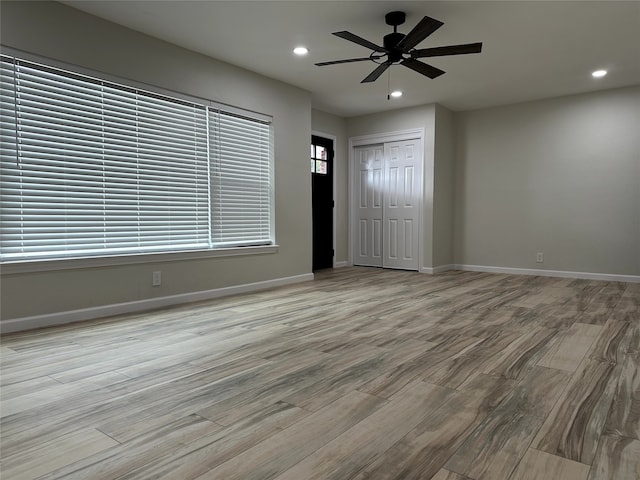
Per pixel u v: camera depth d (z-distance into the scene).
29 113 3.08
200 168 4.24
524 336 2.88
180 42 3.90
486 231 6.35
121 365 2.35
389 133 6.53
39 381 2.12
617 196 5.35
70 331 3.03
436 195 6.16
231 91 4.47
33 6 3.04
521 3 3.17
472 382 2.10
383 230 6.74
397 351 2.58
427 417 1.73
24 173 3.07
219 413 1.78
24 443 1.54
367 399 1.91
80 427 1.66
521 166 6.01
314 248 6.59
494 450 1.48
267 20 3.46
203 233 4.29
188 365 2.35
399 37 3.31
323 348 2.65
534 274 5.96
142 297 3.74
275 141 4.98
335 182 6.89
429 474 1.34
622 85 5.20
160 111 3.88
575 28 3.60
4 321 2.96
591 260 5.55
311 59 4.33
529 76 4.85
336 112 6.64
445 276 5.86
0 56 2.92
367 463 1.41
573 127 5.61
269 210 5.00
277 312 3.64
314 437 1.57
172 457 1.44
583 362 2.37
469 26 3.55
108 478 1.33
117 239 3.61
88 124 3.38
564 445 1.51
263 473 1.35
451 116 6.48
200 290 4.21
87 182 3.39
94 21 3.37
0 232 2.96
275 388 2.03
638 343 2.71
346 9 3.27
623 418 1.71
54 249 3.23
